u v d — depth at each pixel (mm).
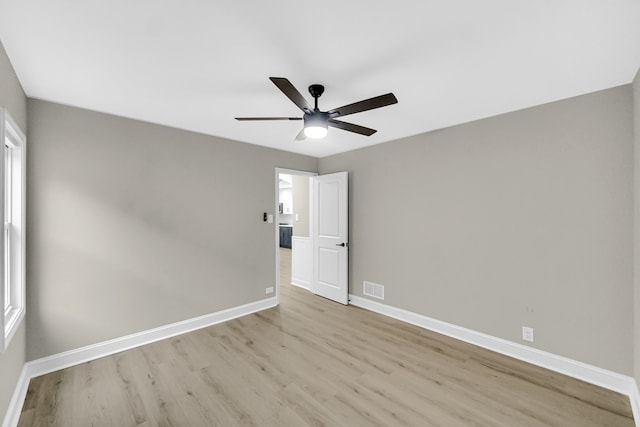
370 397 2037
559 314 2348
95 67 1871
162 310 2992
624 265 2072
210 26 1472
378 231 3742
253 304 3768
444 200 3080
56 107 2410
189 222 3193
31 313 2266
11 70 1806
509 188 2617
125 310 2750
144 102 2428
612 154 2123
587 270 2221
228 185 3529
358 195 3998
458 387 2148
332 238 4242
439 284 3123
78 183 2506
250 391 2104
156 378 2262
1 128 1529
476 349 2740
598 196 2176
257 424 1784
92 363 2479
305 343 2873
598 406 1932
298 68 1877
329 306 4000
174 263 3078
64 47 1648
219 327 3285
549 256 2398
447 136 3057
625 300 2066
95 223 2590
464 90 2188
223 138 3484
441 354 2643
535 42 1599
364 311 3801
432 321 3180
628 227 2059
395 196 3549
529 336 2500
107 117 2662
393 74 1951
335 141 3656
